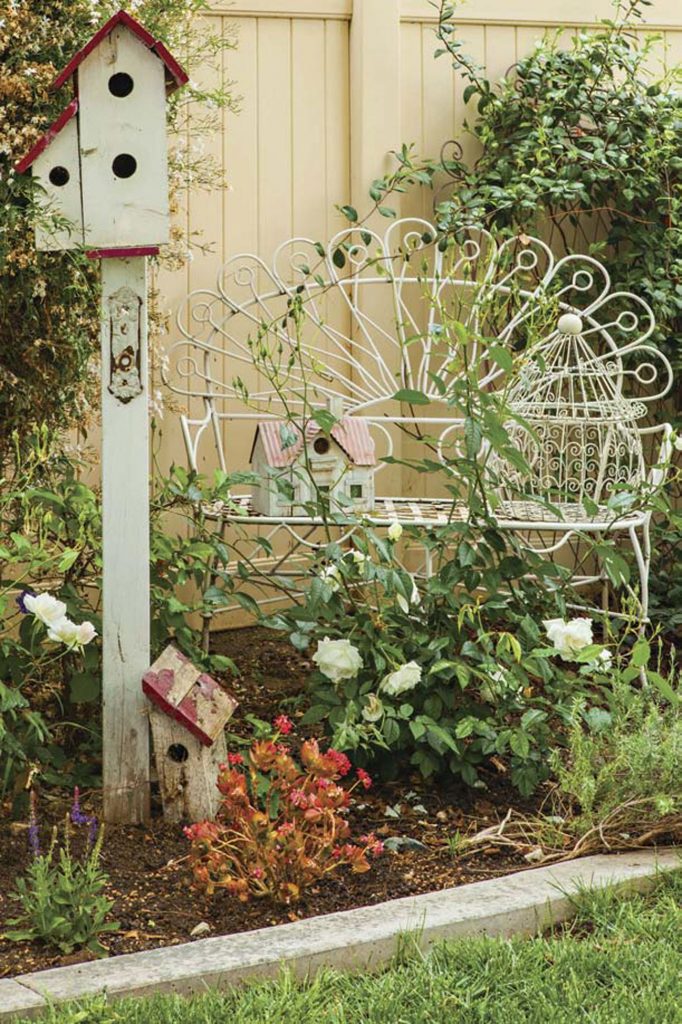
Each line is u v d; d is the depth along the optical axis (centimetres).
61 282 339
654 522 517
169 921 259
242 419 461
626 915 259
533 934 260
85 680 314
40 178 284
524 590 345
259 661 438
